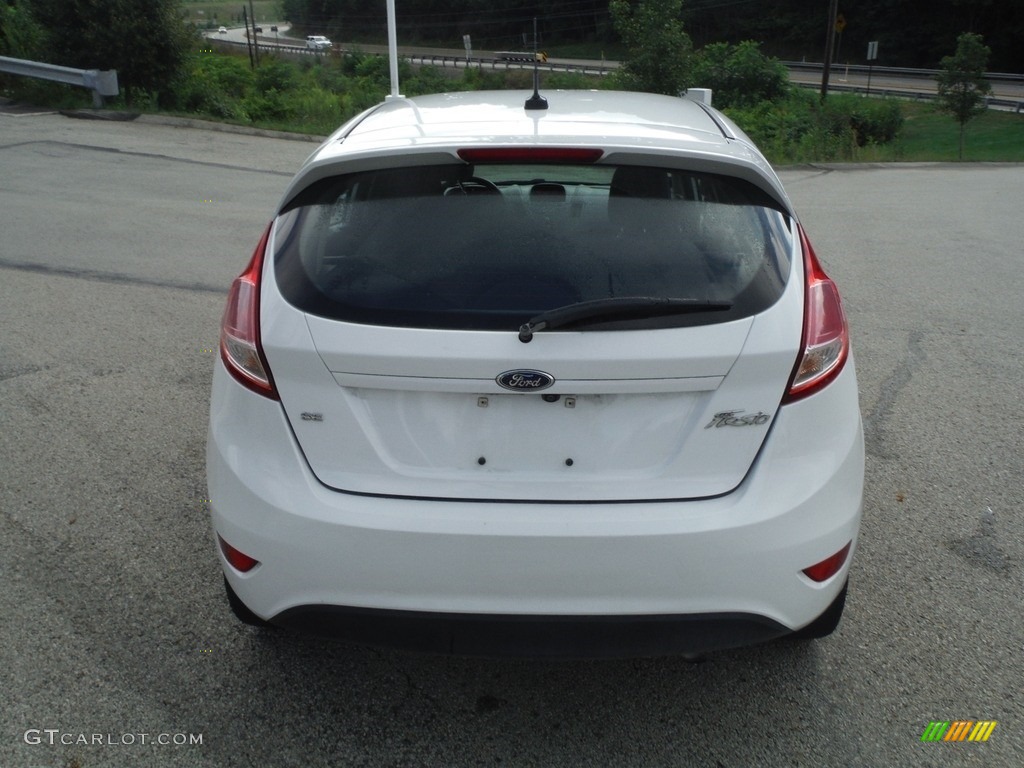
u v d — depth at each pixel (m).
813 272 2.62
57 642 3.06
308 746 2.64
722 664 3.02
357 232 2.53
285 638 3.12
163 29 18.73
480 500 2.38
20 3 19.52
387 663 3.03
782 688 2.90
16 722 2.70
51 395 5.12
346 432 2.39
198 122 17.67
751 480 2.38
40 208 9.94
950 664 3.02
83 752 2.59
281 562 2.41
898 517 3.99
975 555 3.69
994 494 4.20
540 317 2.30
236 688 2.88
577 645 2.40
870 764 2.59
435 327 2.32
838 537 2.46
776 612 2.43
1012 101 51.34
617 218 2.51
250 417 2.46
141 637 3.10
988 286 8.04
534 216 2.52
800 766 2.58
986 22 80.94
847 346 2.61
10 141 14.25
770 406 2.38
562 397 2.36
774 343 2.36
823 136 28.08
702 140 2.66
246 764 2.57
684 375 2.32
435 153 2.52
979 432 4.88
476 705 2.83
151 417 4.87
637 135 2.64
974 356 6.12
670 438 2.38
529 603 2.35
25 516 3.85
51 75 17.67
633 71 31.08
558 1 104.69
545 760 2.60
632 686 2.92
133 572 3.47
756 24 94.50
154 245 8.58
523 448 2.39
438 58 83.69
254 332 2.48
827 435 2.46
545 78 54.38
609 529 2.31
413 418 2.39
